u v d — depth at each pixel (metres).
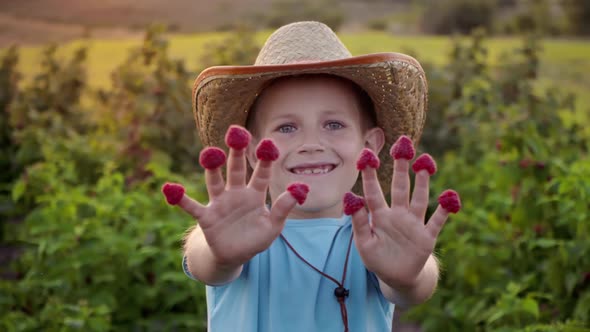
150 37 5.55
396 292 1.88
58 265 3.55
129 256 3.57
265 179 1.63
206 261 1.79
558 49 13.98
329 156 2.01
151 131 5.04
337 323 1.97
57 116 5.50
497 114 5.33
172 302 3.49
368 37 15.91
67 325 3.14
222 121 2.22
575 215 3.43
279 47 2.16
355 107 2.09
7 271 4.31
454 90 6.07
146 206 3.92
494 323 3.36
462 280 3.98
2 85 5.91
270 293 1.97
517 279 3.71
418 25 22.30
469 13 22.47
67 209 3.77
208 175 1.61
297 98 2.01
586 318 3.17
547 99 5.61
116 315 3.57
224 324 2.01
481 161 4.98
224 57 6.16
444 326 3.84
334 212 2.12
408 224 1.65
